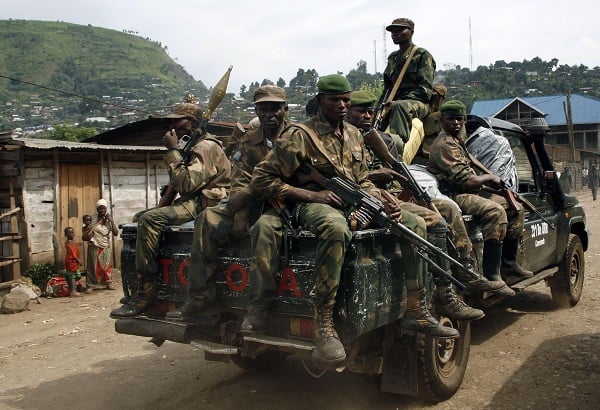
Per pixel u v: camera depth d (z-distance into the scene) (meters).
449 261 3.86
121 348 6.20
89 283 10.14
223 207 3.75
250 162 4.32
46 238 10.64
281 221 3.46
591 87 99.19
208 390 4.74
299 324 3.45
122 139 15.61
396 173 4.11
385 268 3.56
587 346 5.45
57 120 130.00
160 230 4.05
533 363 5.06
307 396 4.55
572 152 34.25
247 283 3.65
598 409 4.11
